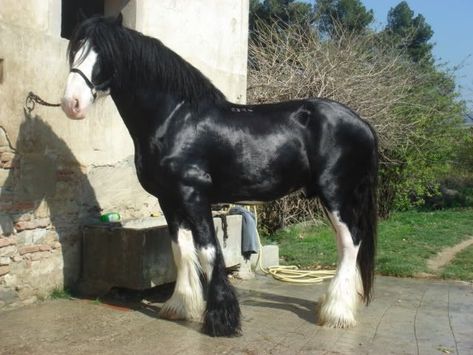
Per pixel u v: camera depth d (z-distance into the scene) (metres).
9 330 4.12
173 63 4.18
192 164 4.11
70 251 5.19
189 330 4.20
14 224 4.67
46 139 4.94
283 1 20.97
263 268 6.63
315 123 4.29
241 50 7.91
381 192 13.92
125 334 4.09
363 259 4.45
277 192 4.35
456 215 13.78
